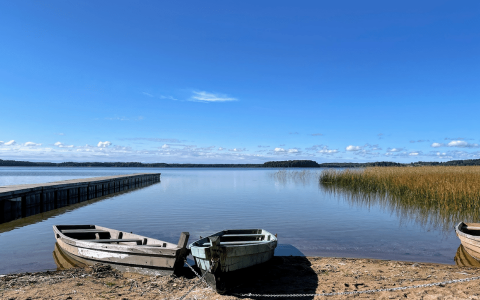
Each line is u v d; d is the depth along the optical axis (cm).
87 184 2766
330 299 642
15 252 1061
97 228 1138
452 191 1839
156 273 785
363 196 2589
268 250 817
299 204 2248
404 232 1338
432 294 644
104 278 773
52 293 672
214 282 663
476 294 638
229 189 3597
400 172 3008
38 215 1944
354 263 895
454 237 1247
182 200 2575
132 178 4206
